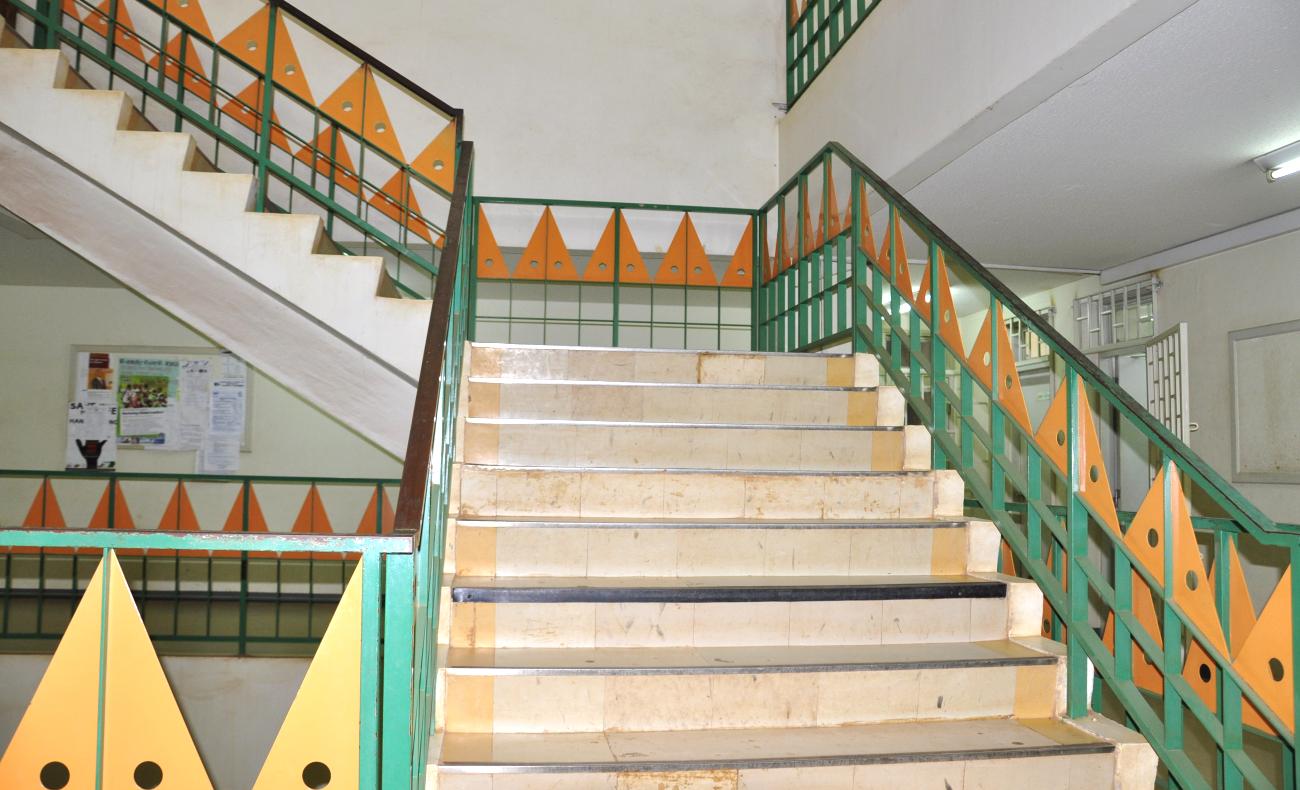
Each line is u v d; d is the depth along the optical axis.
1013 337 7.14
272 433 7.21
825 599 2.42
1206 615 1.97
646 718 2.14
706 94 6.04
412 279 6.29
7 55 3.44
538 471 2.79
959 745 2.07
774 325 5.19
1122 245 5.24
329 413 4.48
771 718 2.18
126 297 7.14
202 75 3.92
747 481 2.89
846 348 4.75
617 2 5.99
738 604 2.39
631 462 3.04
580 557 2.58
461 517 2.74
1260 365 4.61
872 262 3.73
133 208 3.56
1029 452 2.58
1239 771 1.86
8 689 4.80
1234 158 3.80
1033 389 6.89
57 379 7.07
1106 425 5.89
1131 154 3.77
